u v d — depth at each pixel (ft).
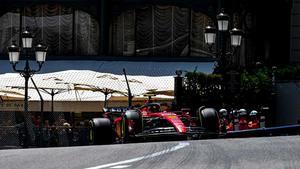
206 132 104.88
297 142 83.41
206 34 135.85
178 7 186.70
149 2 187.01
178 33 186.39
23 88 150.41
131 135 104.37
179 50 185.88
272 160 68.54
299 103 164.55
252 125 132.87
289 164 65.87
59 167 69.26
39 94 148.87
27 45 139.44
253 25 186.80
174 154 74.84
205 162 68.28
